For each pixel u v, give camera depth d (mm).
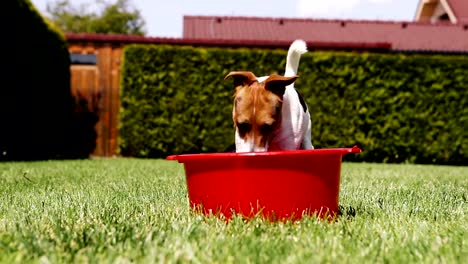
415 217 2516
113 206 2836
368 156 9789
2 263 1618
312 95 9695
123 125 9805
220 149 9719
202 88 9758
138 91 9773
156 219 2359
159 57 9766
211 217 2266
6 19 7281
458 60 9773
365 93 9734
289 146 3000
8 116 7500
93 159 8695
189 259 1630
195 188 2398
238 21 15234
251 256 1685
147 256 1659
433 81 9781
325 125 9703
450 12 16156
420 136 9758
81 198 3197
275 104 2791
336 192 2422
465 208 2893
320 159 2275
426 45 14180
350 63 9734
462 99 9758
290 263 1603
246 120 2744
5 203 2988
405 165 8422
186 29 14562
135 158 9617
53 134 9102
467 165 9820
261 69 9680
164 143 9773
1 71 7238
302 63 9703
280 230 2072
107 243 1873
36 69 8258
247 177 2217
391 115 9742
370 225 2316
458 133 9742
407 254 1755
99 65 10359
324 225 2176
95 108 10320
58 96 9203
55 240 1908
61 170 5645
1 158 7656
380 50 11078
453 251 1772
